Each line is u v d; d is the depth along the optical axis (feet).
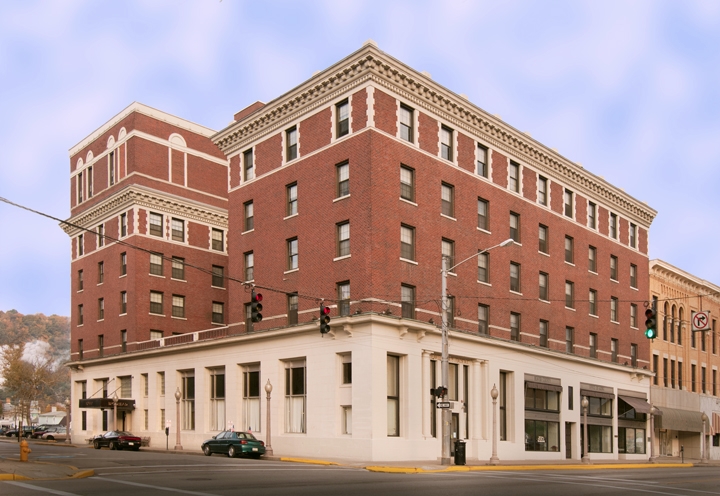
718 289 257.14
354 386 124.06
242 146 159.94
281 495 59.82
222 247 217.15
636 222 210.18
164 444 170.50
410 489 68.18
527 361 158.10
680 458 214.07
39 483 68.44
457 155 147.43
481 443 140.67
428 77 139.13
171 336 186.80
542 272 168.86
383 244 127.85
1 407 434.30
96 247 212.02
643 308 207.41
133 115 203.62
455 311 141.69
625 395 193.26
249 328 151.43
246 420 148.36
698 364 240.94
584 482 84.99
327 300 132.46
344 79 134.51
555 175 177.37
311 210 139.33
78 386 213.87
